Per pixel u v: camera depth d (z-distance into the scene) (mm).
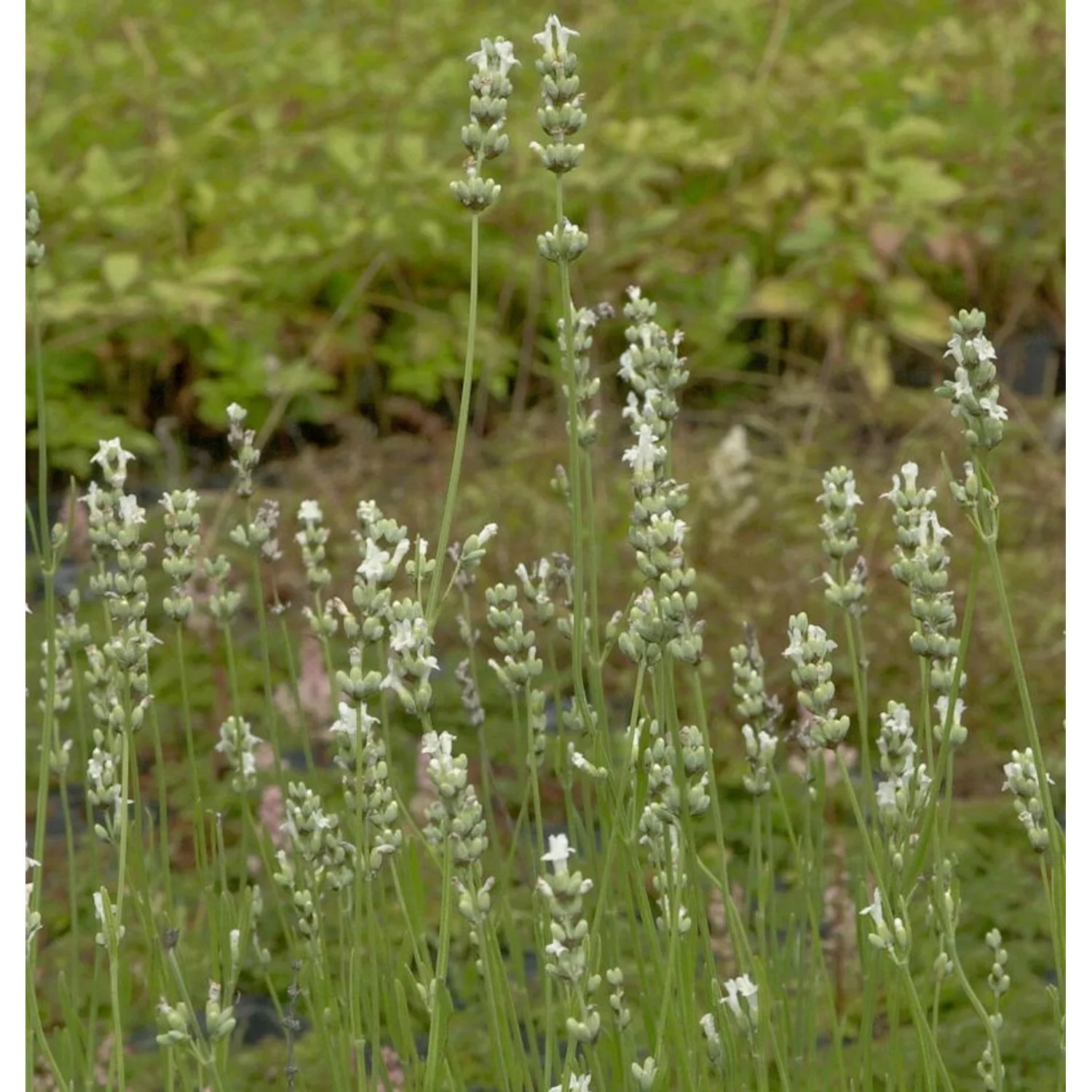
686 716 5906
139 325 9062
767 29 12242
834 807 5160
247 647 6430
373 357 9359
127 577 2783
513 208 9852
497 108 2656
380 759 2791
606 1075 3193
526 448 7984
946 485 7551
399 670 2426
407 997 4215
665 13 11938
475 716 3600
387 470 8102
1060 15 11375
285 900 4508
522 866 5043
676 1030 2791
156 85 10859
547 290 9656
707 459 7961
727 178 10602
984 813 5297
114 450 2791
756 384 9484
